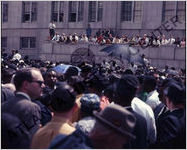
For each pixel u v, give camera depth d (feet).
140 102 20.58
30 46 172.45
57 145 11.31
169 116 17.62
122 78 17.52
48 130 14.49
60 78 27.30
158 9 143.23
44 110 19.69
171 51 117.91
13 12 176.86
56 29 165.07
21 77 17.24
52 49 138.10
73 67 26.48
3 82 26.00
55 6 166.20
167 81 23.54
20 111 16.25
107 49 50.37
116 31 151.84
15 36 176.24
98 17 156.15
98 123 11.12
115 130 10.92
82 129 14.98
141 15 148.46
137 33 147.64
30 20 172.76
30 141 15.23
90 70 27.35
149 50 120.47
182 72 65.98
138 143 16.72
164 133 17.42
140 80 24.91
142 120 17.04
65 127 14.46
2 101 20.33
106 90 20.62
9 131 14.48
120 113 11.09
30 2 172.45
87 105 15.56
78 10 160.56
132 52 49.60
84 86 19.53
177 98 18.34
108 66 76.84
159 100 24.49
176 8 139.44
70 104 14.73
